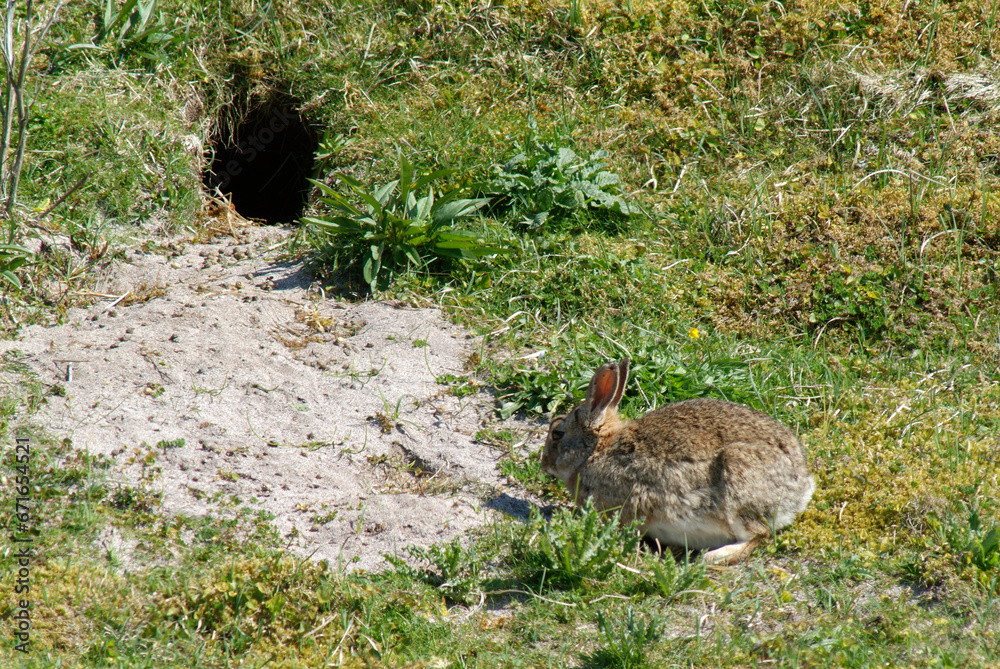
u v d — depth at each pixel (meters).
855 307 16.58
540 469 13.52
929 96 21.23
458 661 9.94
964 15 23.22
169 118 20.58
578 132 20.67
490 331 16.17
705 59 22.30
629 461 12.20
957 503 11.94
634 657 9.69
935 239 17.67
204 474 12.88
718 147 20.69
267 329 16.14
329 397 14.70
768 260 17.72
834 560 11.30
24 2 21.12
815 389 14.85
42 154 18.72
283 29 22.98
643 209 18.97
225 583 10.52
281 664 9.86
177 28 22.22
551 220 18.61
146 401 14.03
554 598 10.90
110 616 10.27
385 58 22.67
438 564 11.28
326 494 12.88
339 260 17.81
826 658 9.70
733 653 9.91
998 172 19.64
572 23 23.05
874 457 13.05
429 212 17.70
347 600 10.65
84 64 20.81
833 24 22.84
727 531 11.71
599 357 15.37
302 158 23.12
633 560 11.40
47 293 16.69
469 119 21.12
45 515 11.66
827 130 20.72
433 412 14.55
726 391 14.57
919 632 10.04
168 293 17.03
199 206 20.05
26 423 13.20
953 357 15.66
